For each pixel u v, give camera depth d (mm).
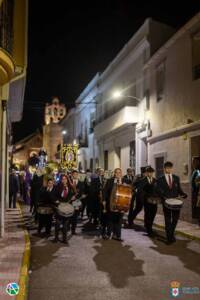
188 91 15938
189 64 15844
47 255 9312
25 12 12109
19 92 15883
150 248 10078
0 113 10812
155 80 19688
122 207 10672
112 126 25422
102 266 8203
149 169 12234
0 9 10344
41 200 12289
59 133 54500
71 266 8227
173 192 10906
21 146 63062
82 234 12367
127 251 9703
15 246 9945
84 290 6566
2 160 11227
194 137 15594
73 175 12477
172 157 17375
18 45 11977
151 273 7613
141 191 12305
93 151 34688
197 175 13234
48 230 12344
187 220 15242
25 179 24578
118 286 6777
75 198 11734
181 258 8922
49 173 16781
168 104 17984
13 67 10234
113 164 28125
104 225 11625
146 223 12055
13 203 20953
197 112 15188
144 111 21281
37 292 6473
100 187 14266
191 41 15633
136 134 22531
